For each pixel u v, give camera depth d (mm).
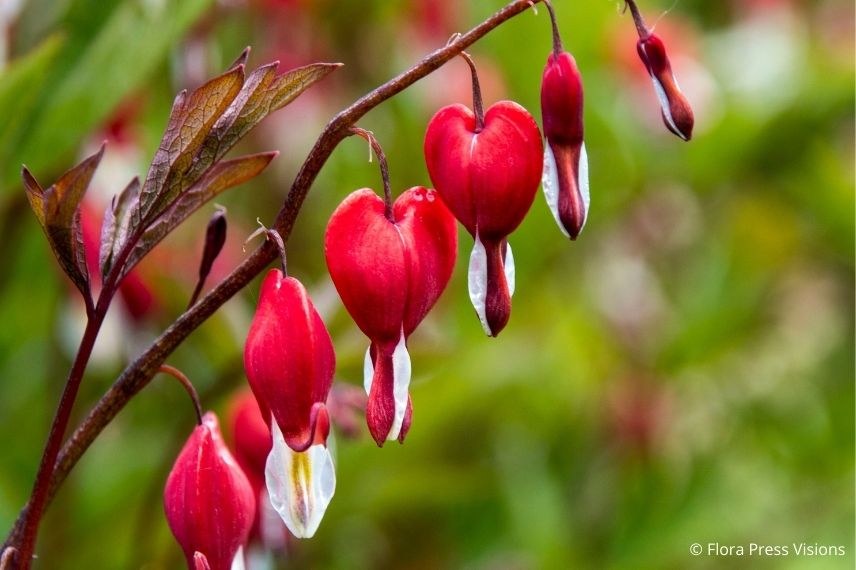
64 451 624
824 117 1214
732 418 1275
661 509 995
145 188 618
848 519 1135
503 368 932
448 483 838
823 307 1473
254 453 689
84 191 612
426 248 607
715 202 1330
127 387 624
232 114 616
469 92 1176
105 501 822
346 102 1146
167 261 862
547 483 978
